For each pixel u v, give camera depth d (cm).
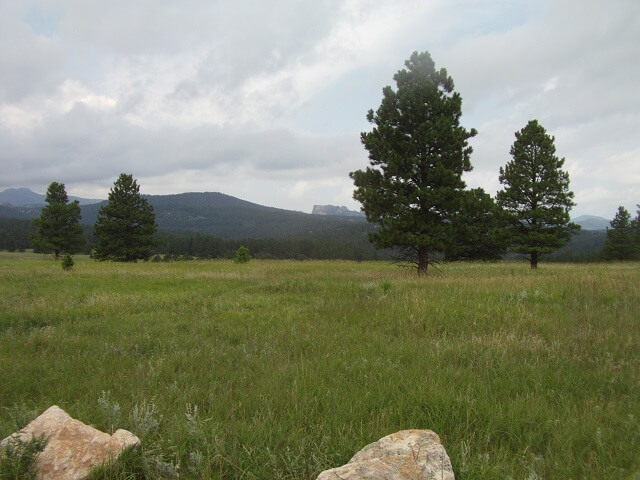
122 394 450
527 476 278
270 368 520
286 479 285
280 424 350
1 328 861
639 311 789
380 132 1956
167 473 282
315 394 432
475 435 352
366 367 517
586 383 467
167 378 509
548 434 350
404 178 1922
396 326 766
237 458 304
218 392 447
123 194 4325
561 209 2889
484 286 1184
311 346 634
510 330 694
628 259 5700
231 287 1553
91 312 1002
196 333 773
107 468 282
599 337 609
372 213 1959
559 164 2959
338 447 325
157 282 1712
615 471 287
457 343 614
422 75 1959
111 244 4228
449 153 1869
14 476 272
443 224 1952
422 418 376
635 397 416
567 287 1080
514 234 2967
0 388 489
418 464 264
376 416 373
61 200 5000
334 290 1336
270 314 952
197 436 327
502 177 3080
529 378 474
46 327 837
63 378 521
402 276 1819
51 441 304
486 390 429
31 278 1775
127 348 663
